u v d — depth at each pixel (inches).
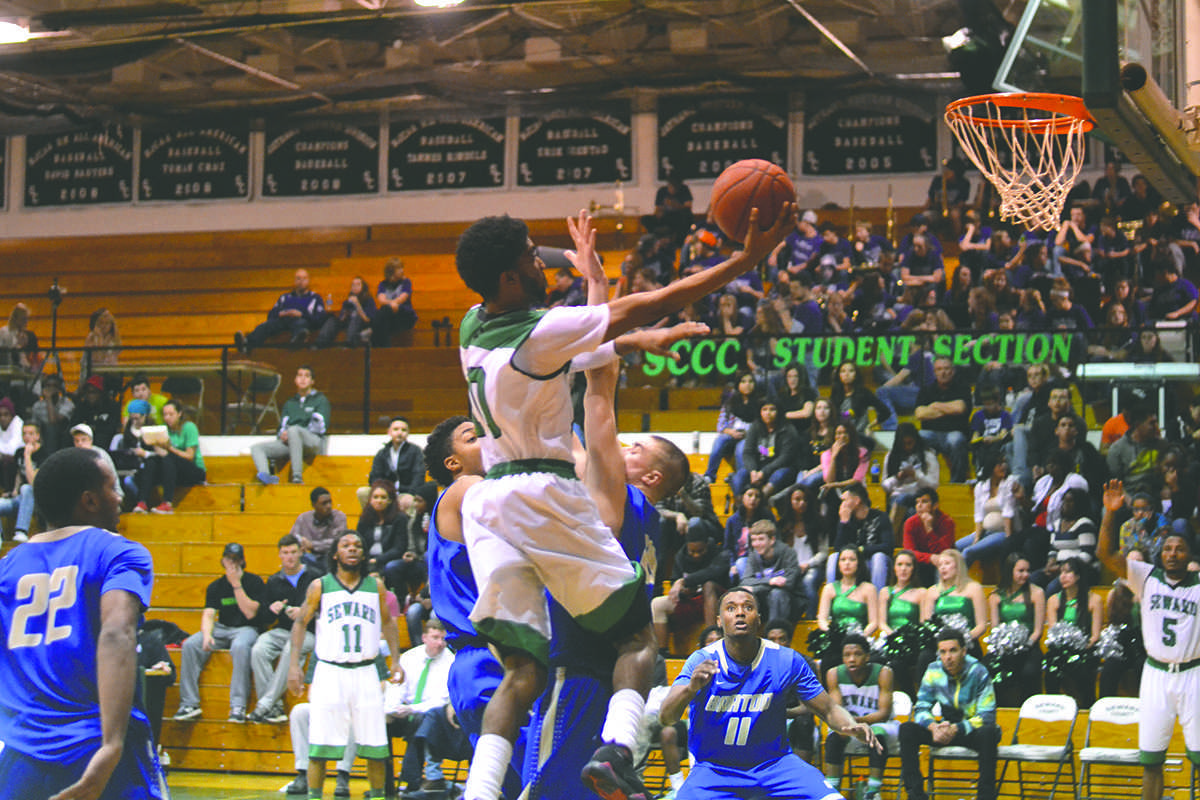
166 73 799.1
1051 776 377.7
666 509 445.7
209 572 516.1
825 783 239.6
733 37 737.6
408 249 815.7
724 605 246.7
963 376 486.6
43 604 150.8
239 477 565.6
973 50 398.3
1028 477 455.5
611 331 130.7
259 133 872.3
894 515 456.4
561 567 131.9
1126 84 267.9
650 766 389.4
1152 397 468.1
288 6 709.3
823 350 503.8
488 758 130.0
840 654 379.9
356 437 567.8
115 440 552.7
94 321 673.6
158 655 416.8
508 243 135.6
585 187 826.8
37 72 789.2
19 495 532.1
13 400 561.6
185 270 828.6
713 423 519.8
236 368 572.7
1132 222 616.4
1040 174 332.5
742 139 805.9
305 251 826.2
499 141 842.8
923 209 736.3
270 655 438.0
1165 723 332.5
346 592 369.7
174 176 879.7
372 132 859.4
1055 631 385.7
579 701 145.3
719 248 629.3
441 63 777.6
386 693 385.7
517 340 131.6
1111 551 339.6
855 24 703.7
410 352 571.5
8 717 148.9
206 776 429.7
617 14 704.4
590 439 152.6
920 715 349.4
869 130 786.8
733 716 242.5
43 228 893.8
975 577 440.1
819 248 637.9
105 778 140.9
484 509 133.6
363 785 421.4
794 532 441.1
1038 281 564.7
